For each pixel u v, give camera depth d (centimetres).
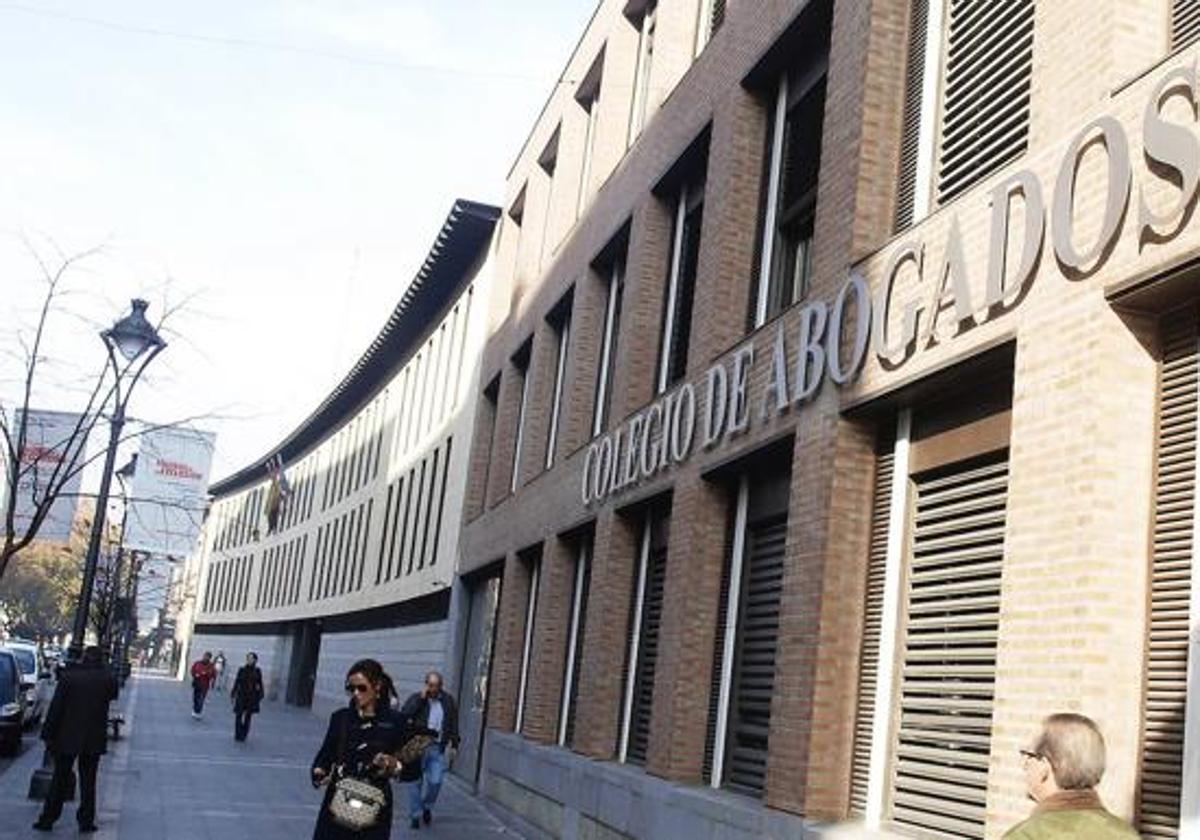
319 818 740
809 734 864
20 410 1666
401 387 3662
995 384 768
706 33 1543
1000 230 716
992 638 735
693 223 1457
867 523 892
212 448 2223
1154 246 591
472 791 2103
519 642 1966
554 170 2198
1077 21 693
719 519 1170
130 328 1526
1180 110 586
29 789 1489
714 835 977
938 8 935
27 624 7188
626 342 1510
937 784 766
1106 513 603
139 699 4391
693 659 1140
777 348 1016
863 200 930
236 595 6331
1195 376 599
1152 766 575
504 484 2258
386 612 3419
